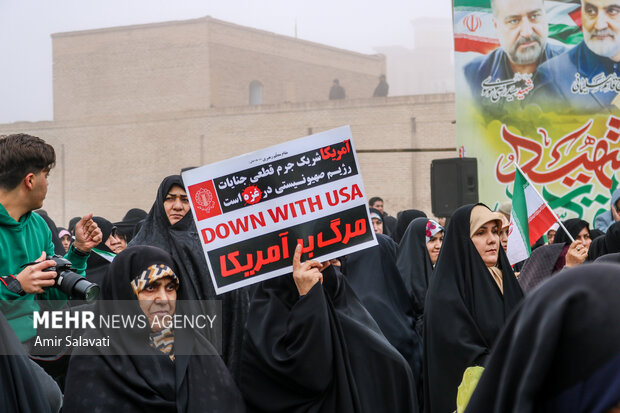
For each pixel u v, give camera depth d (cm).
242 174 333
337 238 329
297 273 323
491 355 109
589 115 1009
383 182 2344
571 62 1012
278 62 3111
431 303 396
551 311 96
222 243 334
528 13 1014
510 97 1016
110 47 3011
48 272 287
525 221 600
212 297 392
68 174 2734
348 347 340
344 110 2398
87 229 359
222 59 2931
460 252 400
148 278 289
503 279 404
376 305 464
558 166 1012
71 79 3061
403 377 344
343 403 319
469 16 1020
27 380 258
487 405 107
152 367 281
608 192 1007
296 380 314
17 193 307
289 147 333
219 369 301
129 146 2675
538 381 96
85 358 281
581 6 1010
